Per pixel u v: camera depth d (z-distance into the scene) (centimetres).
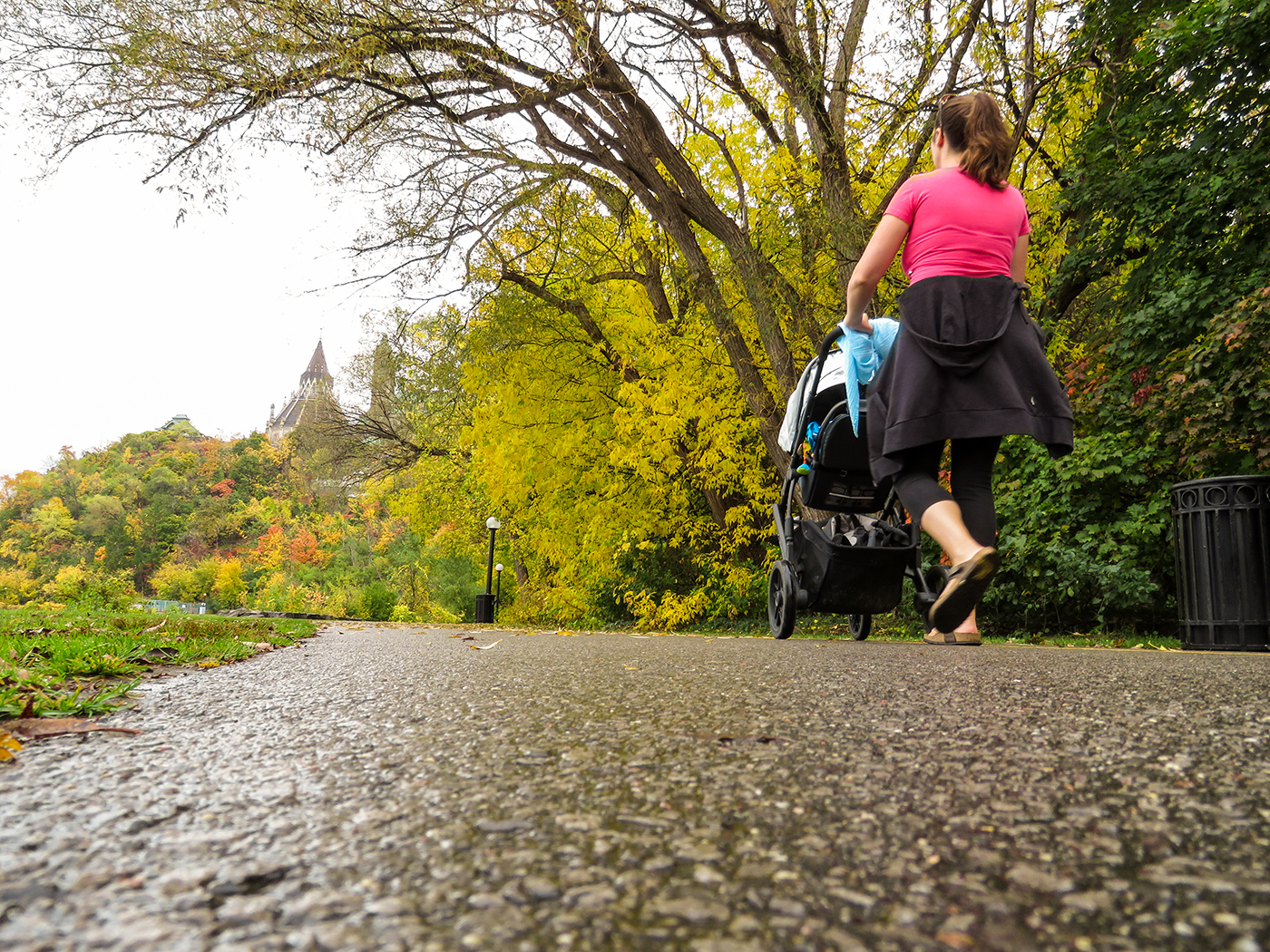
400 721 182
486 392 1517
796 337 1113
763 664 317
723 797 113
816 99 948
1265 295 634
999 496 795
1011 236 272
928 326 260
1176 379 677
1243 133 766
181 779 127
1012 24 898
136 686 253
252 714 196
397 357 1427
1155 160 809
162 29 908
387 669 310
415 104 1021
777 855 89
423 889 79
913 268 273
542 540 1669
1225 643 512
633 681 255
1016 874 82
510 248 1423
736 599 1259
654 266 1381
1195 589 529
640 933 69
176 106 959
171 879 82
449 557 3878
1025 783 118
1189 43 775
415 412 2494
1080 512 725
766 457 1244
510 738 159
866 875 82
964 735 154
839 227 933
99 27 921
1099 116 914
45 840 95
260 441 14312
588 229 1328
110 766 136
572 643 516
